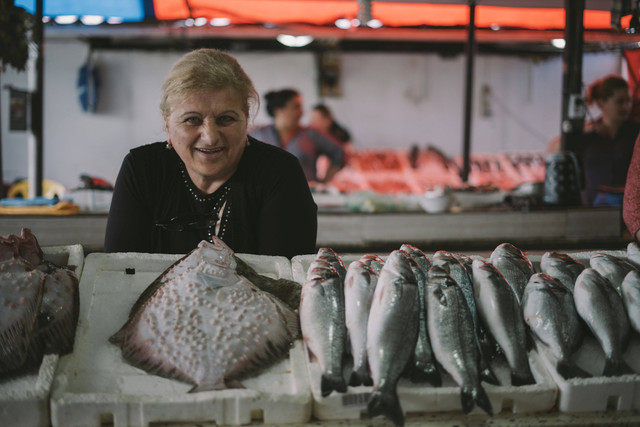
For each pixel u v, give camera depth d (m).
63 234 4.16
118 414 1.45
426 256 2.15
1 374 1.56
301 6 5.67
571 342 1.74
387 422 1.53
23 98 4.70
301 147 8.88
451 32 7.07
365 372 1.60
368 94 9.47
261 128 8.91
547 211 4.72
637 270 2.03
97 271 2.00
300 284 1.98
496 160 9.65
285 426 1.50
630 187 2.58
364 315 1.71
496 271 1.87
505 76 9.53
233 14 5.80
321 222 4.54
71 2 5.45
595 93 6.68
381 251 4.57
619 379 1.59
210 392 1.49
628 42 6.86
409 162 9.63
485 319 1.80
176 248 2.38
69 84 8.81
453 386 1.62
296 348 1.71
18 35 3.98
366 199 4.91
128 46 8.71
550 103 9.60
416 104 9.55
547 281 1.86
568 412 1.59
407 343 1.62
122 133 9.05
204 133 2.10
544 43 8.66
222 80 2.10
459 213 4.64
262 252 2.36
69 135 8.96
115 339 1.72
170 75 2.14
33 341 1.61
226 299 1.73
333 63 9.19
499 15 6.16
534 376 1.65
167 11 5.67
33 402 1.43
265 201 2.34
